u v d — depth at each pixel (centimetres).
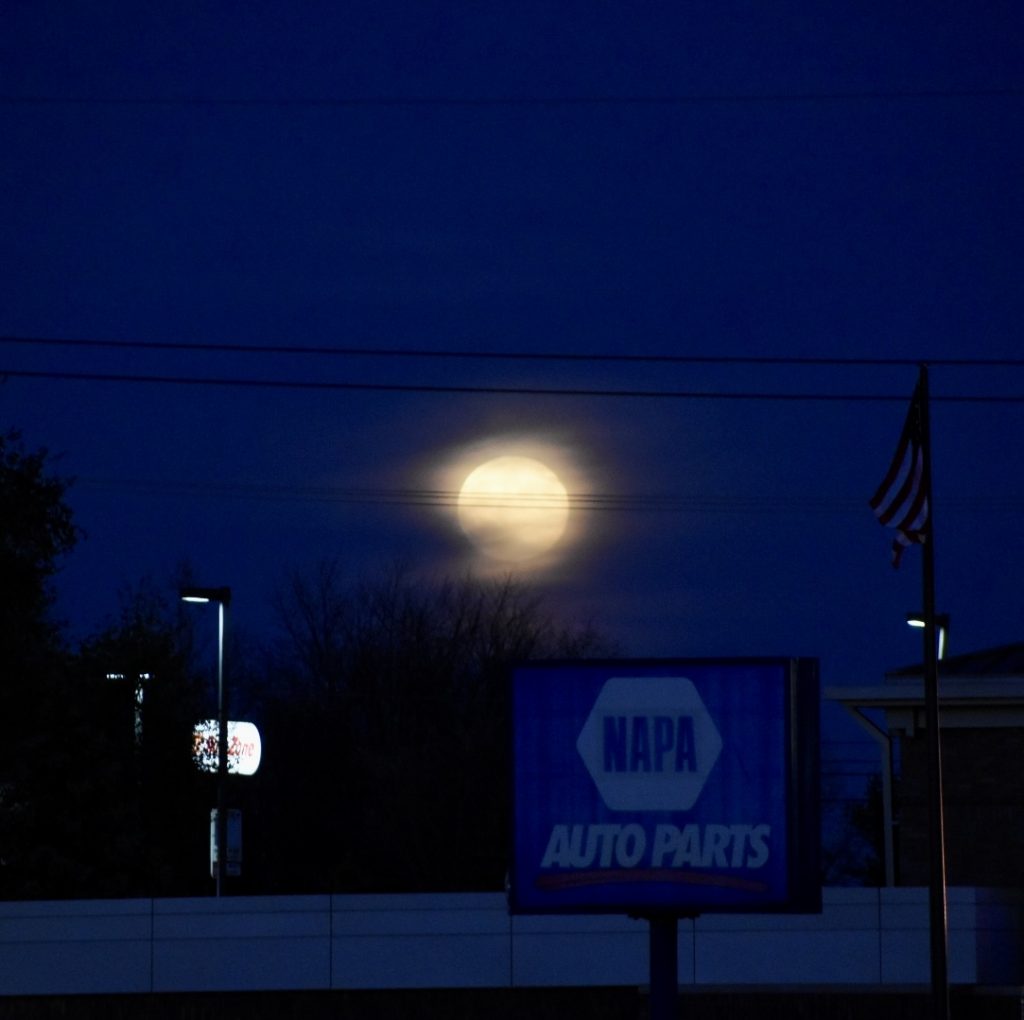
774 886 5919
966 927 8131
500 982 8188
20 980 8369
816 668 6009
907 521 8175
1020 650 11969
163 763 15850
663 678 6034
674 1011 6025
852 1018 7981
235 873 12388
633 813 5991
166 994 8319
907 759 11562
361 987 8231
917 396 8175
